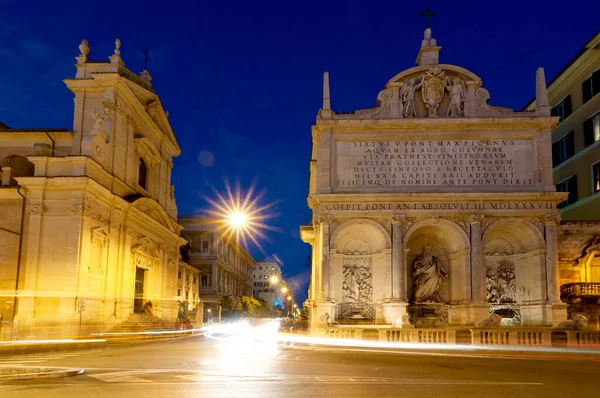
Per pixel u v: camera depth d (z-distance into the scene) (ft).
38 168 129.08
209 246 282.56
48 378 44.37
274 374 47.65
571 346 86.99
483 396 35.76
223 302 276.82
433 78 129.08
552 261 119.24
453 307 123.13
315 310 118.93
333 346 88.07
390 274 120.06
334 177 126.41
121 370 51.08
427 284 126.11
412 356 69.15
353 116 128.67
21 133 144.56
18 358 67.77
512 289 127.13
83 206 125.08
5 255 125.18
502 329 98.53
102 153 136.77
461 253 122.21
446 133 127.24
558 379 45.11
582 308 122.31
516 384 41.65
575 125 150.61
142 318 149.79
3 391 37.11
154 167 175.63
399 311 117.50
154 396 35.09
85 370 51.06
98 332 127.44
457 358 66.49
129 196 151.94
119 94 146.92
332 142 127.75
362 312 123.54
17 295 123.24
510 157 126.21
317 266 124.06
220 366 55.26
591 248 126.00
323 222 122.21
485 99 129.08
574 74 151.12
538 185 124.26
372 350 79.15
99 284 132.67
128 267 148.77
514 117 125.80
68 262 122.83
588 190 142.41
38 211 125.70
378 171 126.62
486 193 121.39
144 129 166.71
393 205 122.72
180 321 178.40
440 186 125.49
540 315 118.32
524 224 122.11
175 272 191.42
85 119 144.46
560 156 159.63
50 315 120.67
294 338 109.09
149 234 165.99
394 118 126.93
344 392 37.06
